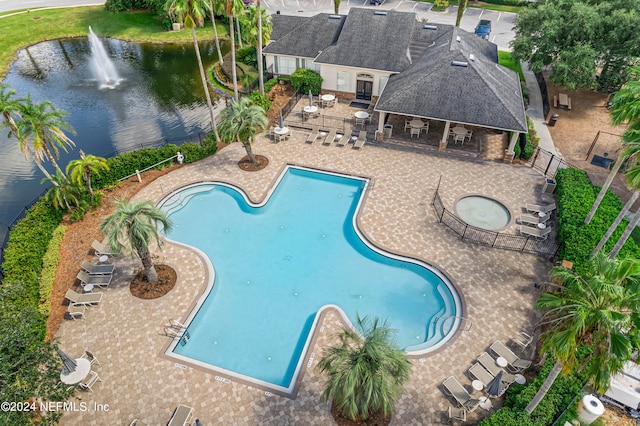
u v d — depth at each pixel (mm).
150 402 18500
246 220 28703
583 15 37750
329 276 24859
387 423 17688
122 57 54594
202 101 44500
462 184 31172
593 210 25109
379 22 41062
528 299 22953
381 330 16797
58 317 21969
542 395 16234
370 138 36500
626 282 13477
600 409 16953
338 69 41000
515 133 31719
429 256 25453
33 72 50688
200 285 23781
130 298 22969
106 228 21188
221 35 60594
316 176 32781
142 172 32156
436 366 19797
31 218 26203
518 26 43062
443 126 38188
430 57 37031
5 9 67250
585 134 37438
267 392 18906
